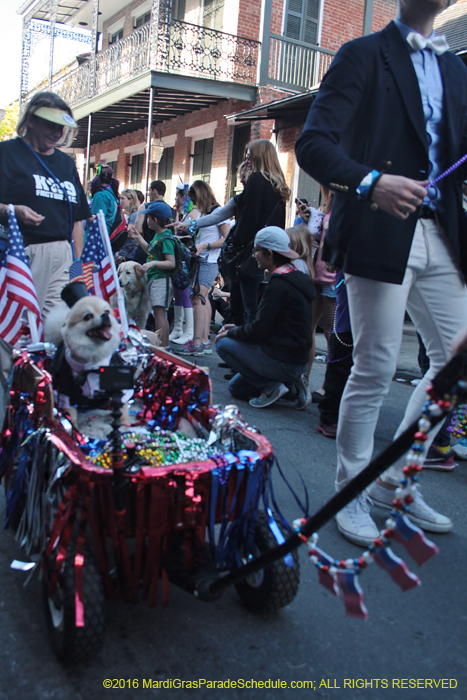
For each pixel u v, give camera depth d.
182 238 7.06
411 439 1.54
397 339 2.96
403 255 2.77
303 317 5.09
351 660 2.25
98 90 18.36
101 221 3.50
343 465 3.15
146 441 2.57
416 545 1.54
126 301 6.80
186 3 17.38
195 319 7.72
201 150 16.92
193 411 2.87
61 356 2.84
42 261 3.93
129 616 2.40
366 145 2.80
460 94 2.85
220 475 2.13
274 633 2.36
